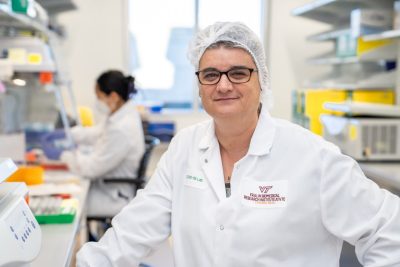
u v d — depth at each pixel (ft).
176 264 4.17
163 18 16.62
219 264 3.90
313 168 3.89
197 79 4.15
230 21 3.98
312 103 12.34
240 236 3.89
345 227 3.74
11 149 7.97
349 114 9.11
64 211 5.33
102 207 8.75
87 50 15.72
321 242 3.95
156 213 4.33
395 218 3.59
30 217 3.52
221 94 3.89
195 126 4.76
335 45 14.79
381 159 8.42
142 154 9.09
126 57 16.12
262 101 4.51
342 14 13.48
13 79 7.84
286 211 3.86
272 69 16.62
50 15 13.93
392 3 9.86
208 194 4.17
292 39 16.52
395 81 10.53
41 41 8.80
